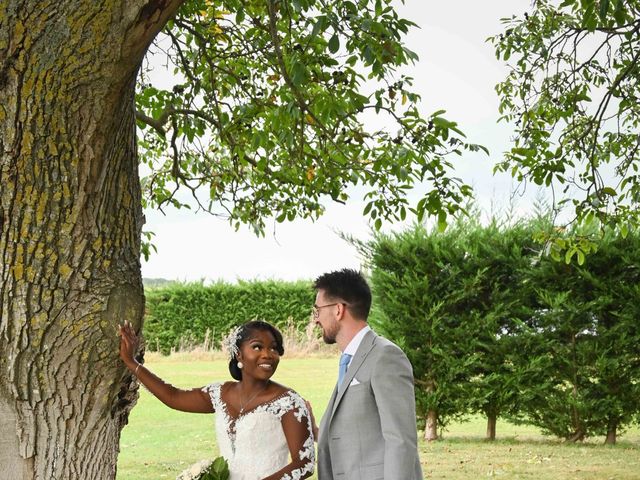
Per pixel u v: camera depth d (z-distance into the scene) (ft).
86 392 12.07
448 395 37.04
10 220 11.39
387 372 10.69
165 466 30.22
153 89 24.57
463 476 28.37
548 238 24.64
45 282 11.52
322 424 11.35
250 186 28.55
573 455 32.86
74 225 11.55
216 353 78.95
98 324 11.81
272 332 11.92
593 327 35.86
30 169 11.23
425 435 37.91
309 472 11.57
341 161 22.67
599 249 35.32
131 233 12.41
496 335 36.68
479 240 37.24
